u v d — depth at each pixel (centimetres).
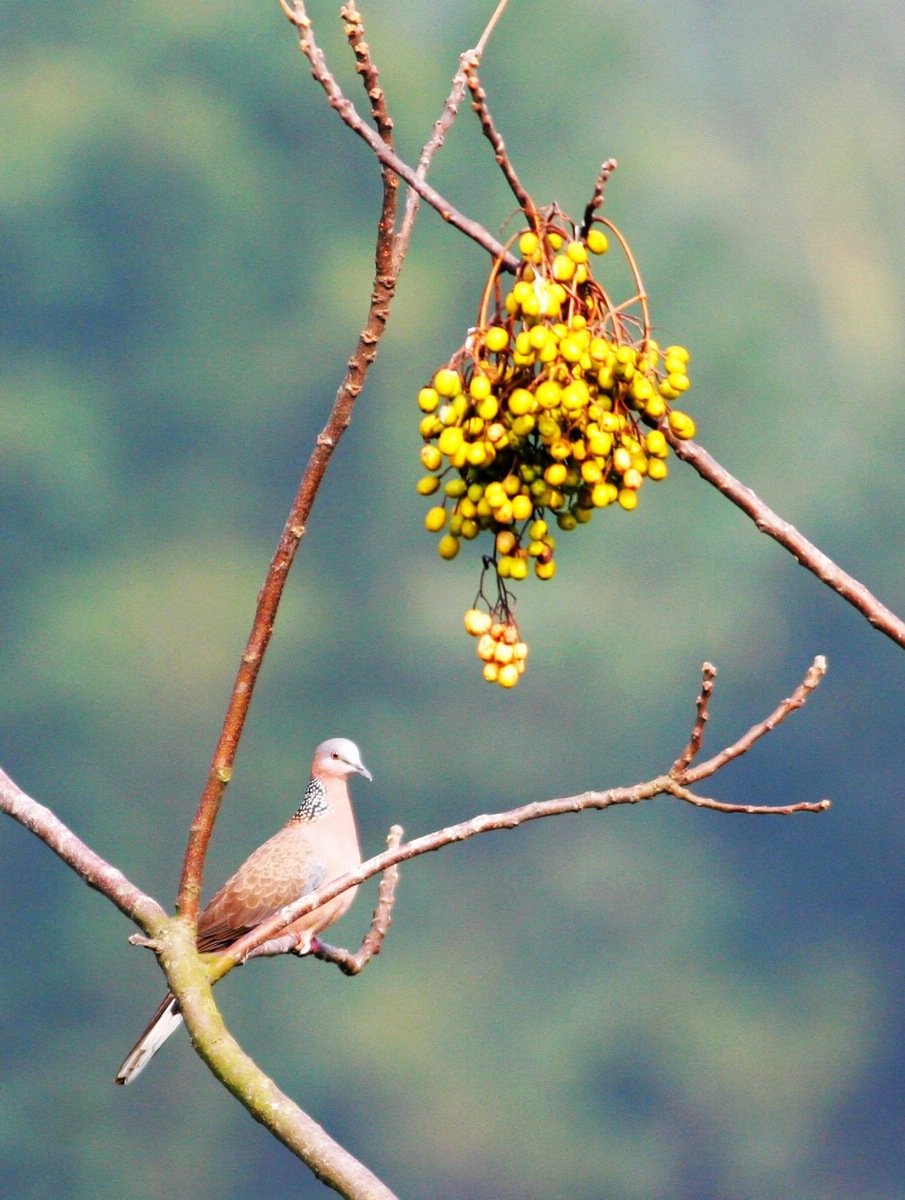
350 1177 1430
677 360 1437
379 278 1441
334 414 1445
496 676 1440
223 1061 1438
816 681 1438
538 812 1447
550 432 1433
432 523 1440
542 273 1434
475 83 1434
